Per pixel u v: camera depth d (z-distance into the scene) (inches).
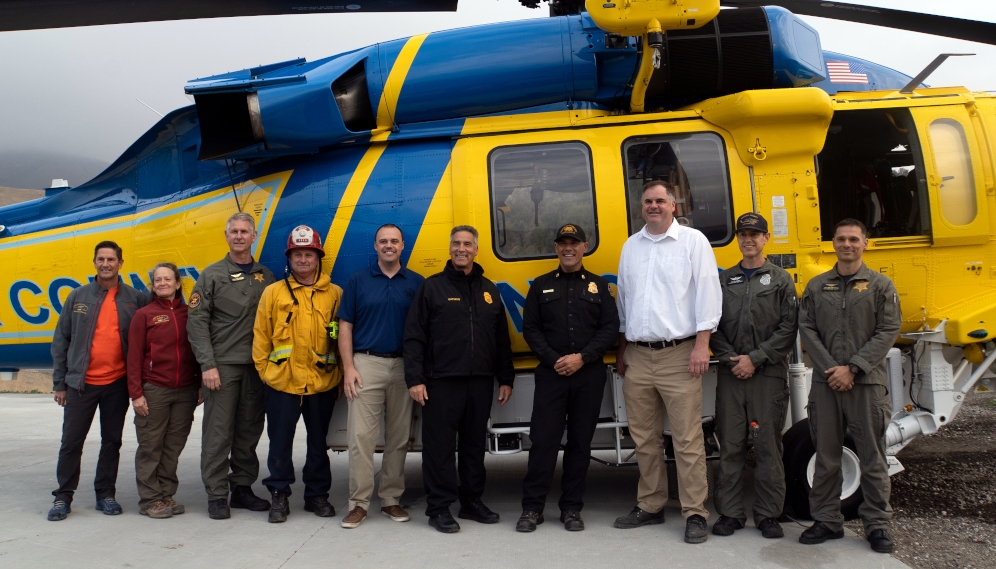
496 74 168.9
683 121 167.9
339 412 168.6
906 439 157.5
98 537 146.2
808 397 148.4
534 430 147.3
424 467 150.5
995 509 156.9
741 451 143.1
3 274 195.6
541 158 167.5
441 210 167.5
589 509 165.0
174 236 184.9
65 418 163.5
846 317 133.4
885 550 129.1
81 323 163.3
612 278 163.5
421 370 147.3
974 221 163.3
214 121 170.4
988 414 301.4
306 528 150.8
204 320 156.3
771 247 161.9
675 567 123.3
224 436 159.3
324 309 156.5
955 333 155.3
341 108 172.9
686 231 143.2
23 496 188.1
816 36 177.2
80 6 140.3
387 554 132.3
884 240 165.3
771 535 138.6
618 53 167.2
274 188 176.9
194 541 142.3
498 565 125.5
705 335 137.8
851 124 180.7
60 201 203.0
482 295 149.9
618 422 160.1
